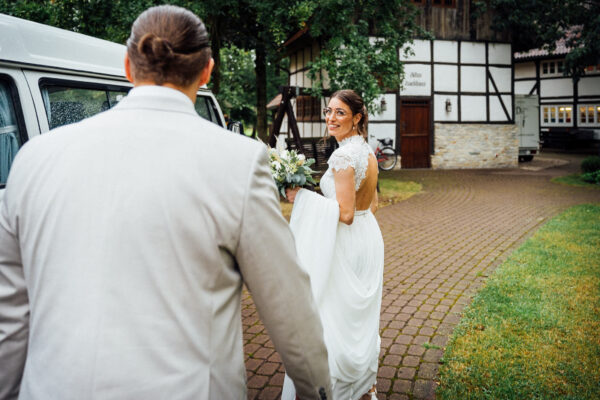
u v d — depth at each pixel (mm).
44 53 3156
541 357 3252
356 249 2492
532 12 17531
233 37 15609
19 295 1137
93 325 974
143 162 1044
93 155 1055
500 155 18875
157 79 1147
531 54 30219
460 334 3660
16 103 2900
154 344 987
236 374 1113
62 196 1036
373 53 11344
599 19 15992
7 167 2859
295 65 18125
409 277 5281
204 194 1033
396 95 17500
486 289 4668
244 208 1051
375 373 2609
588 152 27156
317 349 1178
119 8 9062
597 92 28578
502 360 3227
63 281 1005
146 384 970
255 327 3986
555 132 29078
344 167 2361
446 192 12305
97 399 952
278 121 9953
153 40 1104
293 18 10945
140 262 1001
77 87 3410
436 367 3205
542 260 5656
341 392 2420
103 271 993
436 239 7172
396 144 17672
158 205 1017
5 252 1110
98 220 1014
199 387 1010
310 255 2383
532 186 13289
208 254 1034
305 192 2465
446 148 18156
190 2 9961
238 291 1140
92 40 3650
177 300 1011
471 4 18000
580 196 11312
